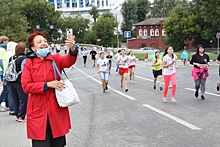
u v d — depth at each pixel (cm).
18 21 4988
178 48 8094
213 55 5766
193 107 1188
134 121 973
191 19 7450
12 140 784
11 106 1077
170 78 1310
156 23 9931
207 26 7350
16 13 5081
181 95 1509
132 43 9938
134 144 735
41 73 480
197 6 7500
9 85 1021
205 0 5925
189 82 2069
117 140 771
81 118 1027
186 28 7600
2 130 881
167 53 1306
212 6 5884
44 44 487
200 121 955
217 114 1054
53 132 473
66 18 11238
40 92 464
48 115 473
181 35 7856
